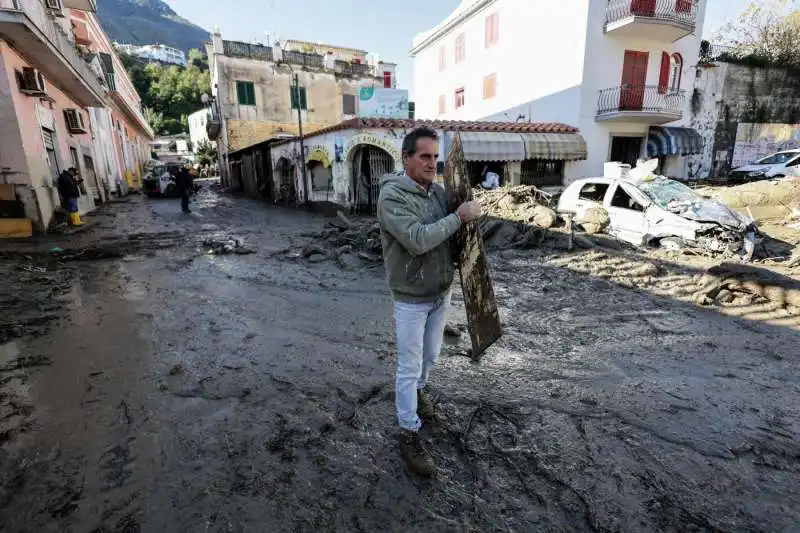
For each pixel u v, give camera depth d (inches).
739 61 789.2
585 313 194.2
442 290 91.5
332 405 118.2
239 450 98.9
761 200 430.3
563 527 77.9
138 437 103.2
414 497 85.0
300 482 89.0
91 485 87.2
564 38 698.2
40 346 156.9
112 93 823.7
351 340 164.7
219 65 992.9
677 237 295.3
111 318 187.5
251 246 358.3
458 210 84.4
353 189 570.9
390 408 116.9
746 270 216.4
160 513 80.4
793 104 826.8
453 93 1023.6
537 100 767.1
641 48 694.5
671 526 78.0
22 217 393.4
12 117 374.9
